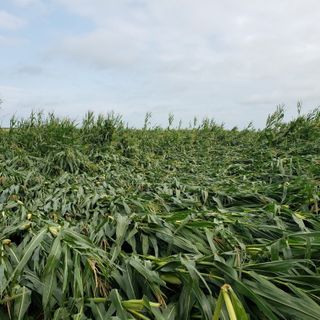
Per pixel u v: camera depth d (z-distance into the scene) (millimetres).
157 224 2482
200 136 8422
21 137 6465
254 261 2203
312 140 6500
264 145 6801
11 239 2420
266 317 1775
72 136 6379
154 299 1936
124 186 4492
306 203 3398
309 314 1687
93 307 1801
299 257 2191
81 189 3850
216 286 1919
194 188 4023
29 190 4141
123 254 2246
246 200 3738
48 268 1870
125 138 6922
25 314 1834
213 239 2443
